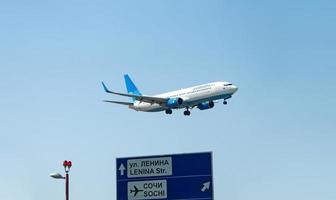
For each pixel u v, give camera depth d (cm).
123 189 9325
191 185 9100
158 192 9206
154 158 9300
